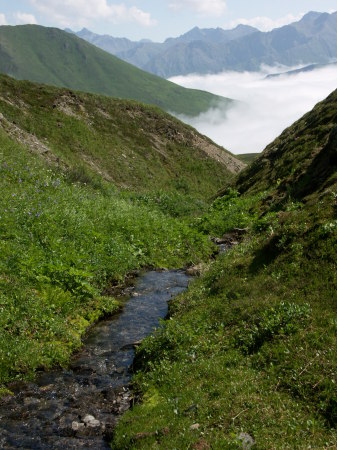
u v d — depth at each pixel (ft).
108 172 187.73
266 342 32.17
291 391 26.81
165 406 28.53
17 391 33.47
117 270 61.82
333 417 24.08
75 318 45.73
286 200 81.61
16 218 59.72
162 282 62.13
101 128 218.38
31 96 205.36
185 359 34.12
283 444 22.38
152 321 48.03
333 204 46.19
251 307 37.52
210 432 24.43
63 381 35.35
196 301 45.93
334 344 29.19
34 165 97.60
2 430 28.66
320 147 112.16
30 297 43.34
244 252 53.26
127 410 30.76
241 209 100.99
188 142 257.14
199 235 83.35
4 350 36.14
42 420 29.96
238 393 27.35
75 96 225.76
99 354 40.37
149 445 24.97
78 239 62.90
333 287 35.29
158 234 81.10
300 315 33.12
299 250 41.88
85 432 28.68
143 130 242.58
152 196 131.13
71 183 104.73
